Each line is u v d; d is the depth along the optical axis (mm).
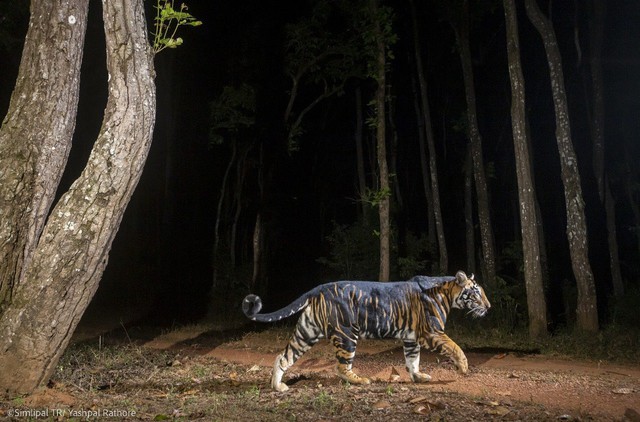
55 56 8766
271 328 18625
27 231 8773
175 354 13977
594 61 19219
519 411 7766
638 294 16969
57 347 8672
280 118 25031
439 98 26172
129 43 8688
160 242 25844
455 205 28203
